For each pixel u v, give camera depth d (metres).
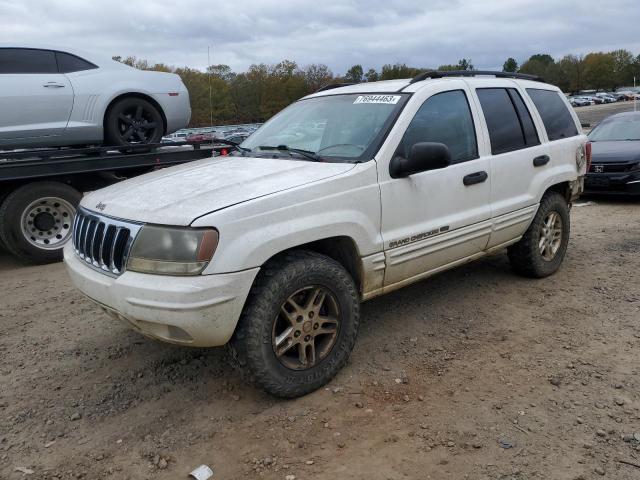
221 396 3.46
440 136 4.16
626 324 4.30
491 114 4.66
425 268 4.08
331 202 3.38
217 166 3.94
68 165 6.66
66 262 3.65
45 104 6.99
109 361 3.99
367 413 3.21
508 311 4.64
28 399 3.51
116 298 3.08
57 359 4.05
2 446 3.04
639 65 118.69
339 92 4.55
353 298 3.52
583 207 9.34
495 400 3.30
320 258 3.36
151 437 3.08
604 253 6.27
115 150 7.19
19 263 6.87
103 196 3.65
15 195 6.38
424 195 3.93
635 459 2.74
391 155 3.74
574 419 3.08
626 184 9.26
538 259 5.19
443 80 4.37
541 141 5.10
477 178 4.32
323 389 3.48
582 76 119.75
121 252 3.13
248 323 3.10
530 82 5.35
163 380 3.69
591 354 3.83
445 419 3.13
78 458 2.93
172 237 2.94
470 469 2.71
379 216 3.65
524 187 4.84
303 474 2.73
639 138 10.17
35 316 4.91
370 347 4.04
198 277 2.91
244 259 2.98
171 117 8.14
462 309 4.70
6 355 4.14
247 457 2.88
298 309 3.31
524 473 2.66
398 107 3.96
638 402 3.23
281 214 3.16
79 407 3.40
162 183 3.59
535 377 3.55
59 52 7.23
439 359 3.85
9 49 6.86
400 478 2.67
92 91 7.33
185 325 2.91
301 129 4.29
